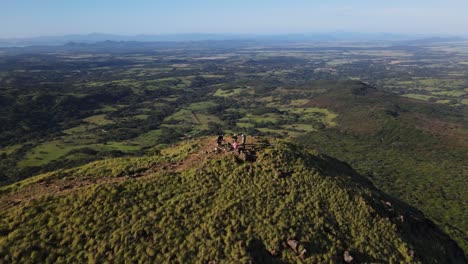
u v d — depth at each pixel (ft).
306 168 160.25
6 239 114.73
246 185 143.64
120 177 151.33
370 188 187.83
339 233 129.70
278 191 142.31
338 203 143.33
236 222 124.57
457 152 472.03
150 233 118.83
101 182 145.59
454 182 374.02
